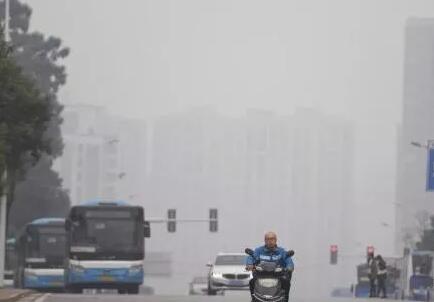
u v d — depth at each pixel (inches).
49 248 4729.3
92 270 3841.0
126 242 3882.9
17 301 2440.9
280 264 1750.7
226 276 3705.7
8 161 3617.1
